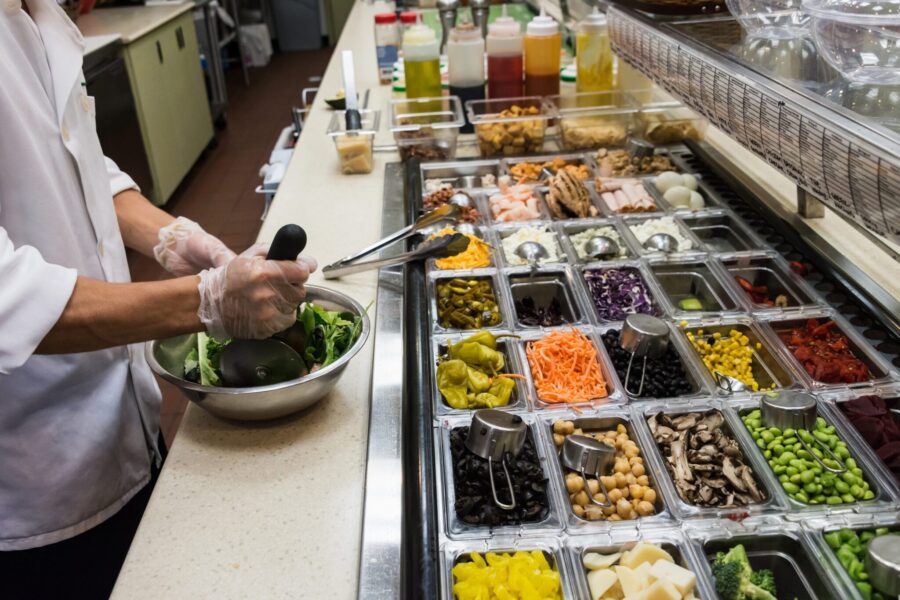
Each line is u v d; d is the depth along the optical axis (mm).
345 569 913
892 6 1072
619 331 1360
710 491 1025
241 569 919
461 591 873
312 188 2105
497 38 2430
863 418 1106
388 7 5016
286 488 1047
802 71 1216
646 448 1093
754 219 1730
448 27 3439
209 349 1229
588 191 1948
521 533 954
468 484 1021
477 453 1059
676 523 967
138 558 941
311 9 9109
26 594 1422
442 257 1512
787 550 947
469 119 2221
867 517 958
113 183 1460
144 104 4395
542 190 1981
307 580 899
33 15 1226
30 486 1305
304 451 1115
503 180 2031
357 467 1080
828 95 1088
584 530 958
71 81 1206
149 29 4457
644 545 917
